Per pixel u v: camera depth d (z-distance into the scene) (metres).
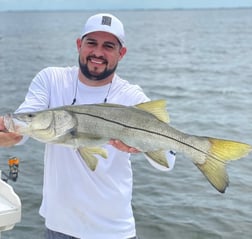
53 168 1.33
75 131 1.16
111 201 1.33
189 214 2.84
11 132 1.13
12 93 7.23
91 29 1.31
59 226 1.33
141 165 3.63
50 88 1.36
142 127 1.18
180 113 5.99
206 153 1.15
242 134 4.91
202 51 17.53
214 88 8.34
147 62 13.47
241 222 2.75
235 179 3.38
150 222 2.73
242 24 45.72
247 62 13.37
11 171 1.93
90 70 1.33
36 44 19.31
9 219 1.30
